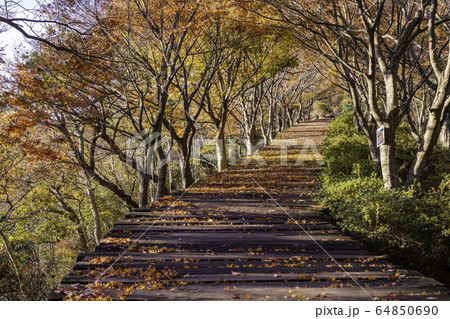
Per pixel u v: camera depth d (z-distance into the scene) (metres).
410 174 8.21
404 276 4.72
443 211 6.58
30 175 15.52
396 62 8.24
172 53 13.91
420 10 7.97
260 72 18.66
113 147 15.16
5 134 12.63
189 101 14.85
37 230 20.03
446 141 14.68
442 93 7.36
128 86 13.76
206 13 11.90
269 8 11.80
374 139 11.65
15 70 11.33
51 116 12.52
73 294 4.27
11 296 17.48
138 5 11.00
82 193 21.27
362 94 12.00
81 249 20.16
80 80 11.86
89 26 10.41
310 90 41.41
